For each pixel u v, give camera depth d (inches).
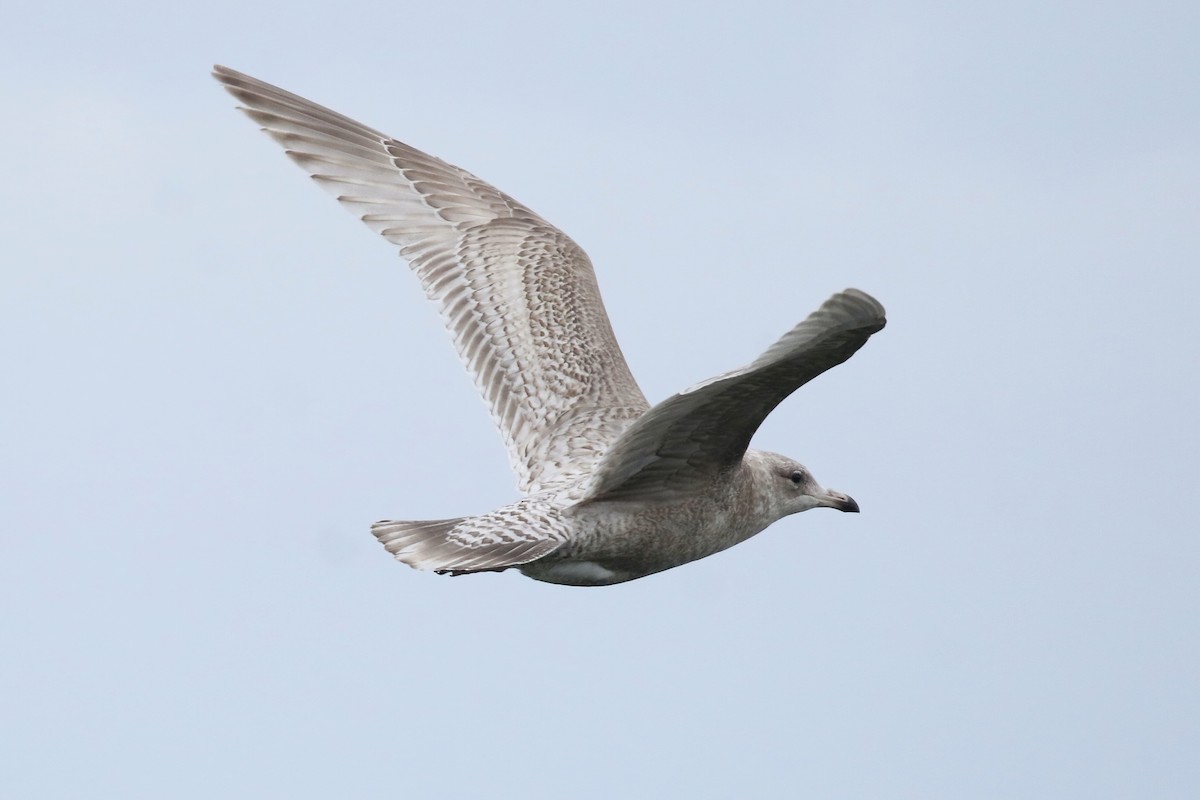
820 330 400.8
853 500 569.9
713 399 460.1
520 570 500.1
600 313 573.9
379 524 480.4
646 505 497.0
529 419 546.9
